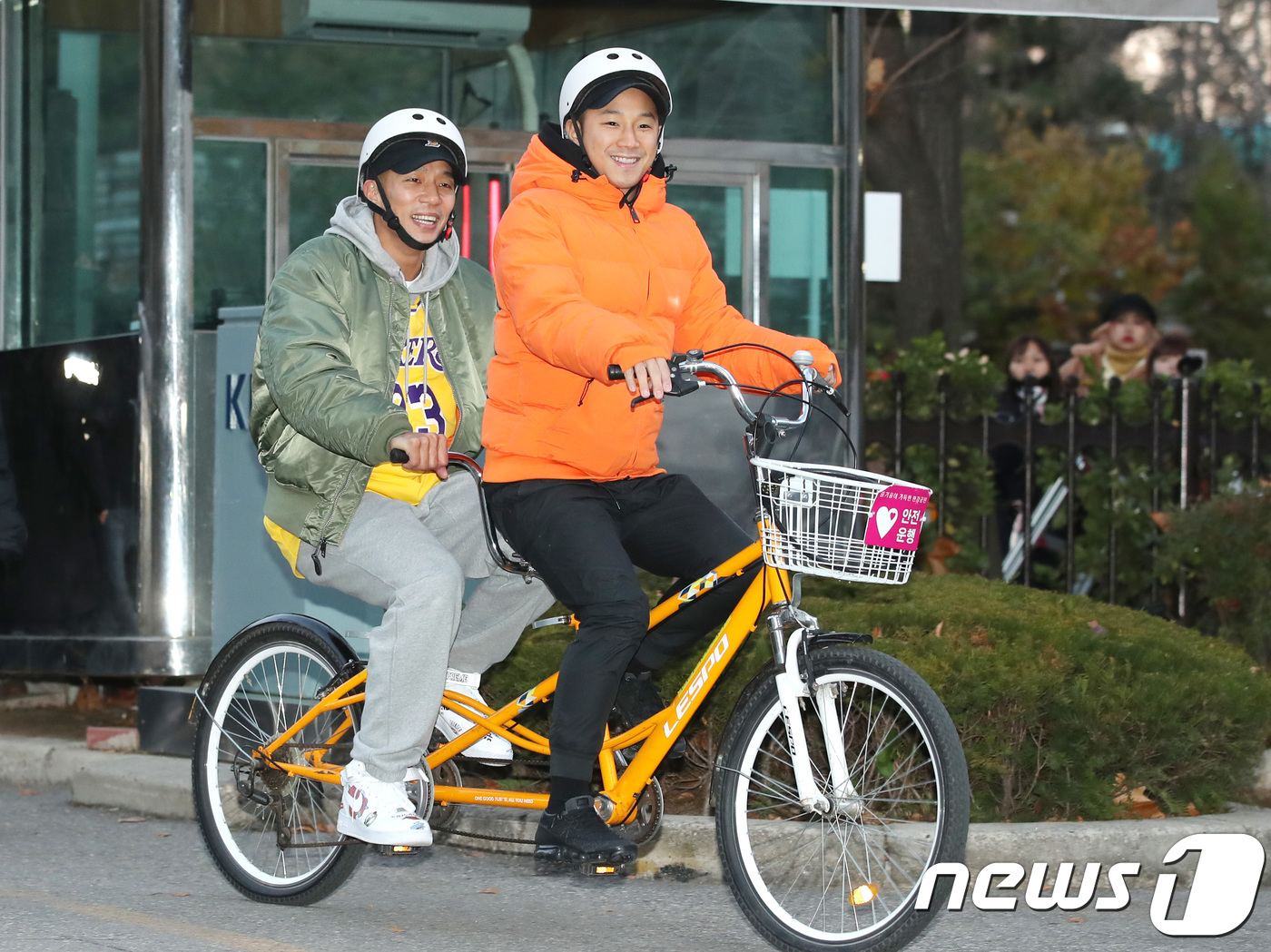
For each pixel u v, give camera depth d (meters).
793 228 12.53
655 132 5.93
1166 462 12.42
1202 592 11.23
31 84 11.45
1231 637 11.09
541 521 5.82
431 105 12.17
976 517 12.40
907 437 12.02
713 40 12.42
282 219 11.76
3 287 11.61
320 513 6.18
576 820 5.72
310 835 6.85
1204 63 33.12
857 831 6.15
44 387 10.90
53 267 11.31
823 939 5.61
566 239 5.84
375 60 12.01
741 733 5.82
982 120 34.41
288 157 11.77
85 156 11.04
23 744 10.01
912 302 18.27
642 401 5.38
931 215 18.25
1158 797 7.82
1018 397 13.06
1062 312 34.56
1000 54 31.16
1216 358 34.56
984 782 7.52
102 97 10.91
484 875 7.32
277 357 5.99
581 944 6.09
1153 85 33.41
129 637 10.31
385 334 6.29
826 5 9.74
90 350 10.62
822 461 10.88
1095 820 7.44
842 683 5.95
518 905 6.75
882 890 6.11
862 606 8.35
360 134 11.88
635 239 5.95
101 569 10.51
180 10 10.52
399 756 6.07
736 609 5.80
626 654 5.72
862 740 7.32
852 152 12.52
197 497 10.41
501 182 12.31
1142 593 12.50
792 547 5.38
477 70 12.23
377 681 6.06
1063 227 34.50
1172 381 12.78
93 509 10.56
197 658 10.28
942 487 12.02
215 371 10.48
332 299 6.20
